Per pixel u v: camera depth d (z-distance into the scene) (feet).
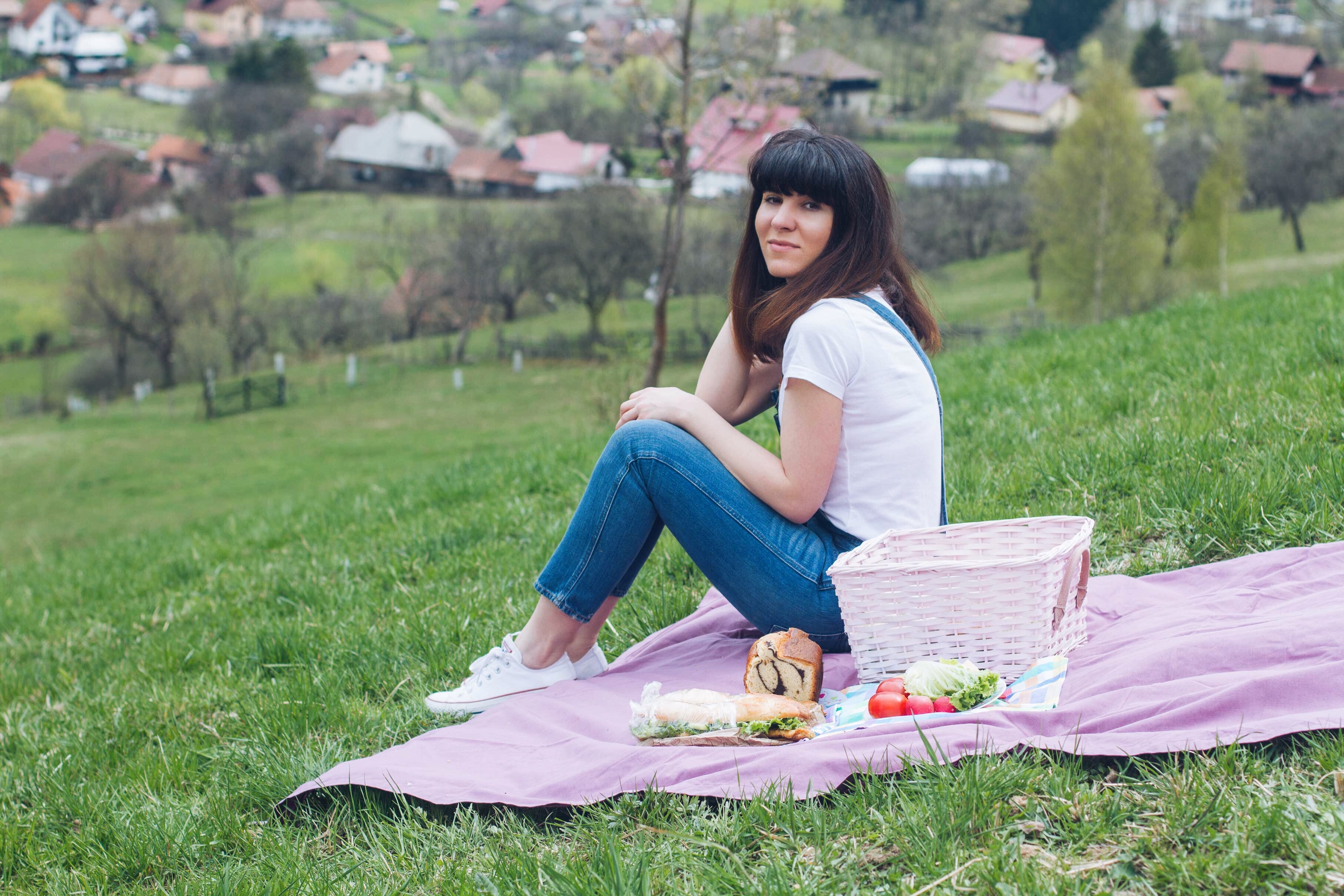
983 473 16.61
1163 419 16.84
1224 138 237.04
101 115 451.53
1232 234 203.62
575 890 7.06
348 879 8.13
